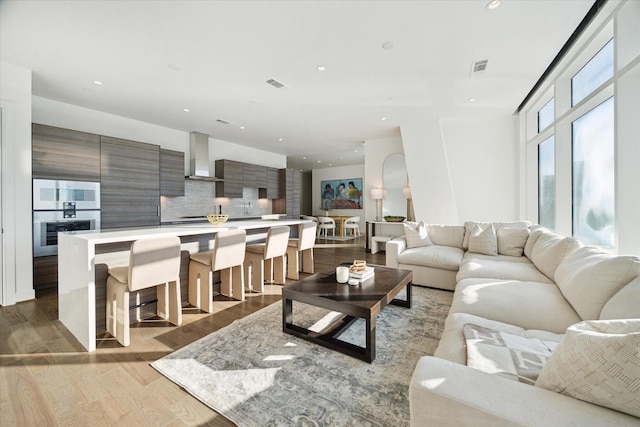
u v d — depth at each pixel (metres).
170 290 2.53
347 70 3.23
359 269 2.55
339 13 2.26
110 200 4.24
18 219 3.05
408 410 1.44
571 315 1.62
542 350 1.18
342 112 4.71
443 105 4.43
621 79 2.11
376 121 5.23
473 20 2.37
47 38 2.56
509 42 2.70
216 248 2.73
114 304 2.25
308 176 12.95
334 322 2.52
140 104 4.27
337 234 10.61
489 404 0.76
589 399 0.76
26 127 3.10
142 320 2.59
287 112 4.70
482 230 3.69
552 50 2.85
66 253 2.40
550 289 2.02
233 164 6.59
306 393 1.58
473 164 5.38
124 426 1.36
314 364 1.86
